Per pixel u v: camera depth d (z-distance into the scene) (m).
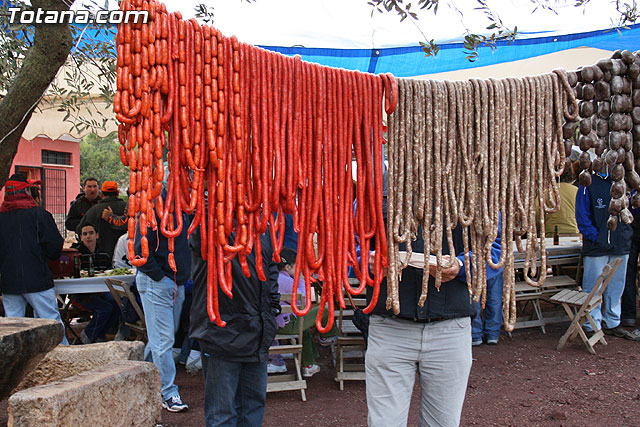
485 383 5.26
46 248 5.12
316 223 1.73
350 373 5.21
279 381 5.04
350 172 1.75
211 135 1.54
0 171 2.78
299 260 1.73
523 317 7.44
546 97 1.90
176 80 1.51
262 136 1.63
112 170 24.45
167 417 4.38
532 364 5.80
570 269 8.02
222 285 1.60
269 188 1.65
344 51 5.24
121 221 6.83
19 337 3.00
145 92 1.45
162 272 4.32
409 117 1.81
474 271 1.92
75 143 17.17
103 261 6.35
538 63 6.36
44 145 15.51
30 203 5.09
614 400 4.73
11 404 2.65
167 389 4.48
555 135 1.95
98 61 3.20
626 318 7.08
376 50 5.25
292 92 1.68
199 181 1.54
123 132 1.51
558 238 7.20
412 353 2.41
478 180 1.89
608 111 1.95
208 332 2.96
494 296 6.42
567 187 7.93
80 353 3.86
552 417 4.39
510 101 1.87
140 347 4.06
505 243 1.91
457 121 1.85
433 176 1.86
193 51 1.52
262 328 3.07
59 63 2.63
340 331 5.13
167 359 4.46
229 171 1.59
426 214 1.84
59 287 5.39
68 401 2.77
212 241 1.60
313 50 5.16
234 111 1.58
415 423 4.33
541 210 1.90
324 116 1.71
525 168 1.89
